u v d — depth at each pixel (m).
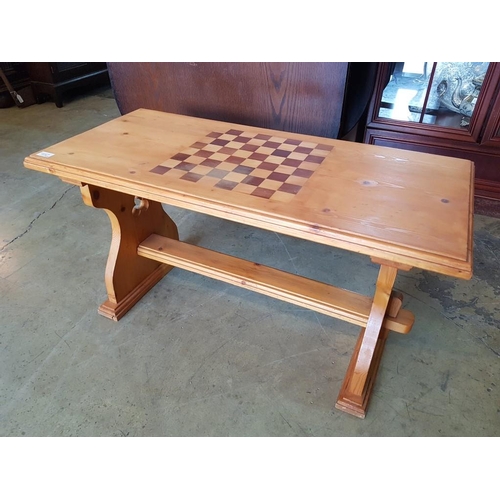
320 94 2.07
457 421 1.41
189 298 1.91
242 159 1.48
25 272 2.05
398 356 1.63
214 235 2.35
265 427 1.40
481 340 1.70
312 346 1.68
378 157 1.50
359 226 1.11
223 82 2.26
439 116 2.46
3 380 1.54
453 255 1.00
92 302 1.87
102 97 4.44
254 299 1.90
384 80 2.41
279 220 1.14
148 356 1.63
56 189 2.77
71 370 1.58
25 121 3.81
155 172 1.38
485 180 2.51
